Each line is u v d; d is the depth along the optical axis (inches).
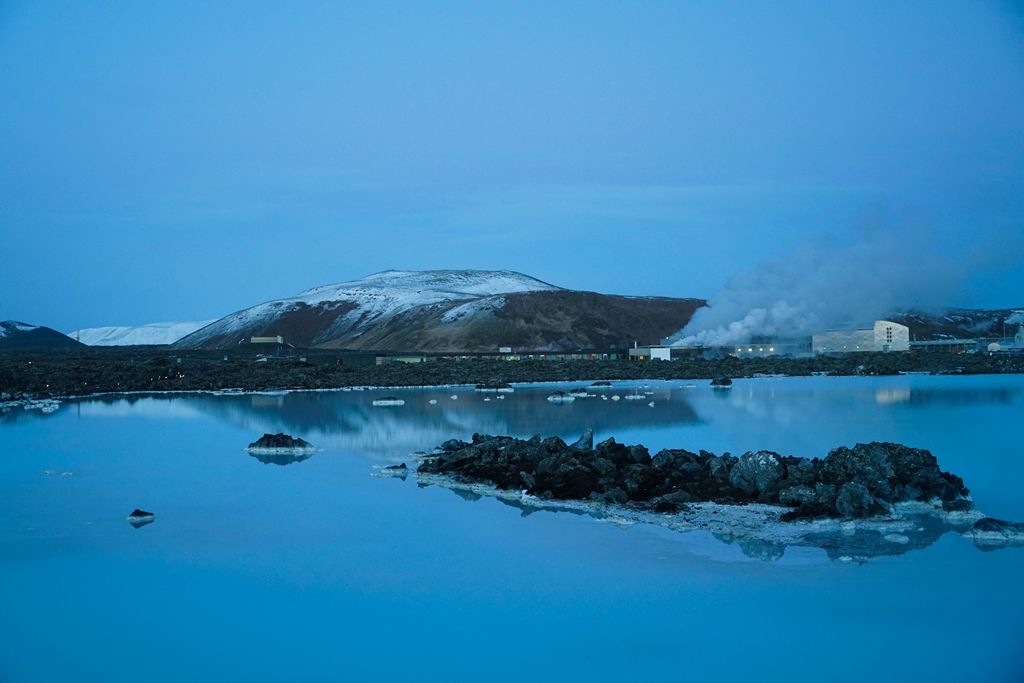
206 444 1439.5
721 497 877.8
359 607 607.8
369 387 3272.6
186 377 3400.6
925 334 6530.5
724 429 1574.8
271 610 603.5
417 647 542.3
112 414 2059.5
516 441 1167.6
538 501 911.0
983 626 557.9
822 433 1494.8
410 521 840.9
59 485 1048.8
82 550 748.6
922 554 692.7
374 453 1299.2
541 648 537.0
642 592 625.9
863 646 534.6
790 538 741.9
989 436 1432.1
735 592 620.4
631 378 3641.7
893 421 1676.9
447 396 2657.5
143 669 517.0
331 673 508.1
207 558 724.7
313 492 989.8
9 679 503.8
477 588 641.6
